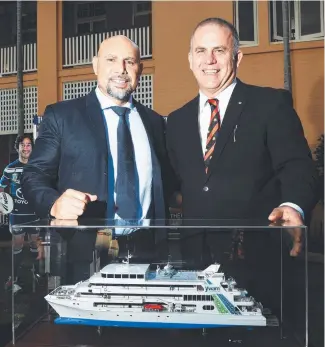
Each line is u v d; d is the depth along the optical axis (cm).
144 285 180
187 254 187
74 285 186
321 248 241
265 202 225
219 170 226
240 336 175
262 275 182
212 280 181
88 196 207
